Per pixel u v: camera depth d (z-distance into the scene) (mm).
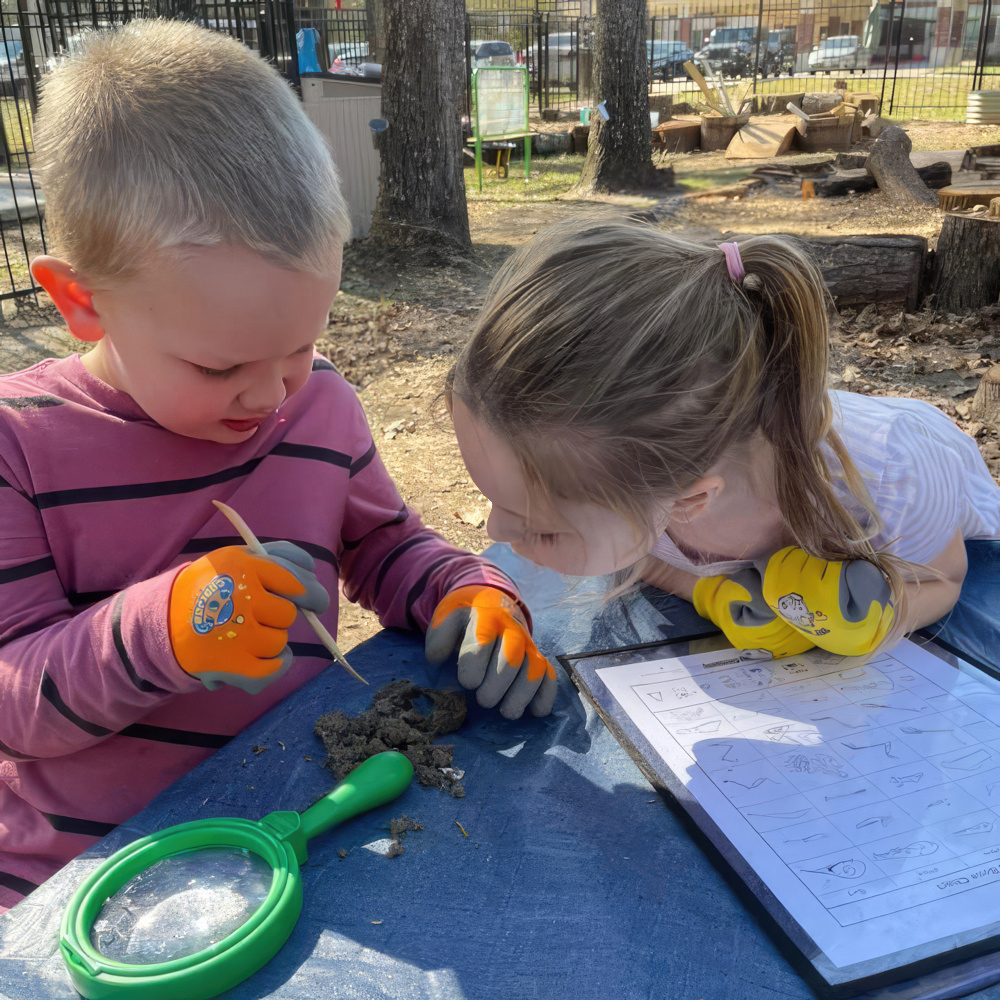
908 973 691
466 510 3365
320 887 776
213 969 666
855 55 19047
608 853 818
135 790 1110
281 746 953
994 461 3273
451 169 6949
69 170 846
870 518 1115
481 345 871
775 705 1028
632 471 876
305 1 13586
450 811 867
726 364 894
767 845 817
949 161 9219
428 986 684
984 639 1177
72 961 671
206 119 837
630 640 1177
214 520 1156
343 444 1301
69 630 930
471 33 16234
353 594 1383
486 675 994
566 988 683
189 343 866
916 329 4797
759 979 691
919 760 929
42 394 1085
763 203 7566
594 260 877
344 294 6160
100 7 7758
